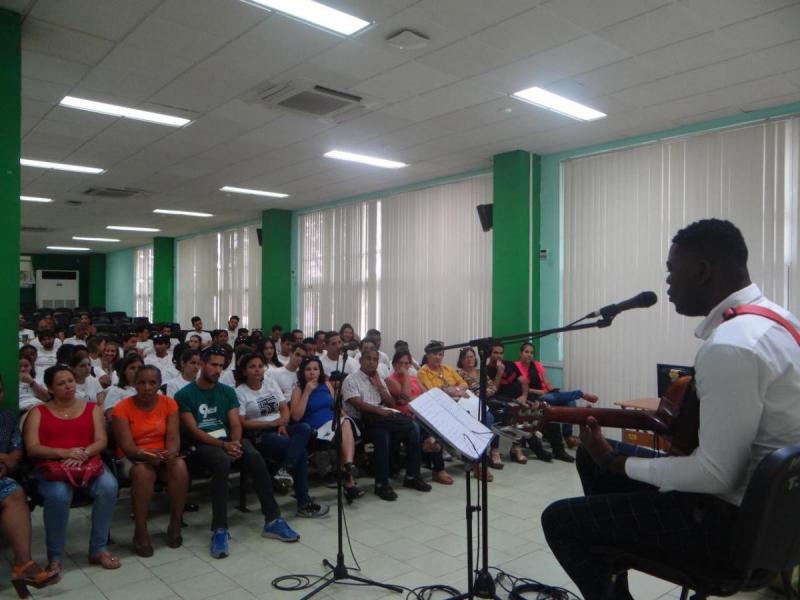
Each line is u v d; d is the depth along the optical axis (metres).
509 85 4.28
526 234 6.11
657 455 1.74
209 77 4.13
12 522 2.58
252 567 2.88
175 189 8.05
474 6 3.16
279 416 3.94
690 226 1.49
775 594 2.57
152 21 3.32
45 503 2.74
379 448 3.99
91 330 7.57
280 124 5.18
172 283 13.66
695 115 4.88
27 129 5.31
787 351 1.26
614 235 5.64
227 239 11.77
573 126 5.21
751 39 3.53
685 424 1.49
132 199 8.80
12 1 3.11
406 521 3.52
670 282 1.51
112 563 2.86
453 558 2.98
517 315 6.02
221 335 7.33
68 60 3.83
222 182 7.59
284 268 9.83
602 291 5.71
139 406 3.19
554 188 6.15
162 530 3.37
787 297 4.55
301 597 2.57
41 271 17.28
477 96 4.50
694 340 5.07
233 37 3.52
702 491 1.28
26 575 2.55
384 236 8.11
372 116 4.97
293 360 4.61
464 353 5.42
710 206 4.99
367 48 3.67
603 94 4.45
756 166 4.74
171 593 2.61
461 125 5.21
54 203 9.13
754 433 1.24
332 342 5.30
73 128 5.28
